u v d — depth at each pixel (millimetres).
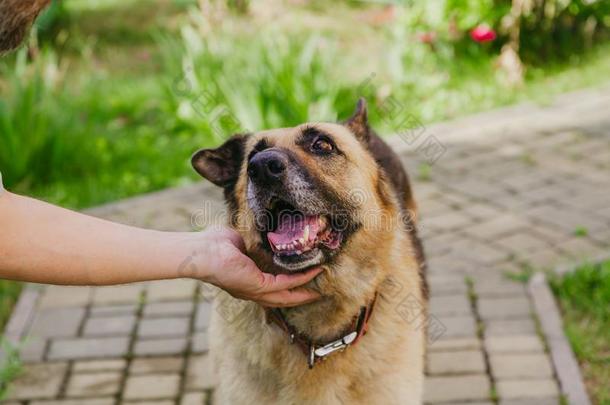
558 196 3322
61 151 3713
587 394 2354
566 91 4312
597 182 3412
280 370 1961
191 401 2408
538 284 2770
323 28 5348
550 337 2545
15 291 2920
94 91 4445
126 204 3449
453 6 4422
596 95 4203
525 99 4238
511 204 3283
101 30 5793
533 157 3648
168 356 2572
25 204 1640
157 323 2711
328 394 1955
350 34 5266
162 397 2426
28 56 4543
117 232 1702
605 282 2734
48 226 1646
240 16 5258
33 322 2732
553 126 3914
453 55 4566
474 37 4434
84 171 3770
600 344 2527
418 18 4504
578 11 4672
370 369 1957
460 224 3160
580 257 2904
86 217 1692
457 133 3908
